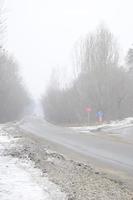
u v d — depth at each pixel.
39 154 15.40
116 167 14.65
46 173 11.07
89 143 25.16
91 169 13.77
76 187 9.73
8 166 11.58
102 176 12.35
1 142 19.70
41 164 12.69
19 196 7.99
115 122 52.56
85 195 8.90
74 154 18.86
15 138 23.42
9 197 7.88
